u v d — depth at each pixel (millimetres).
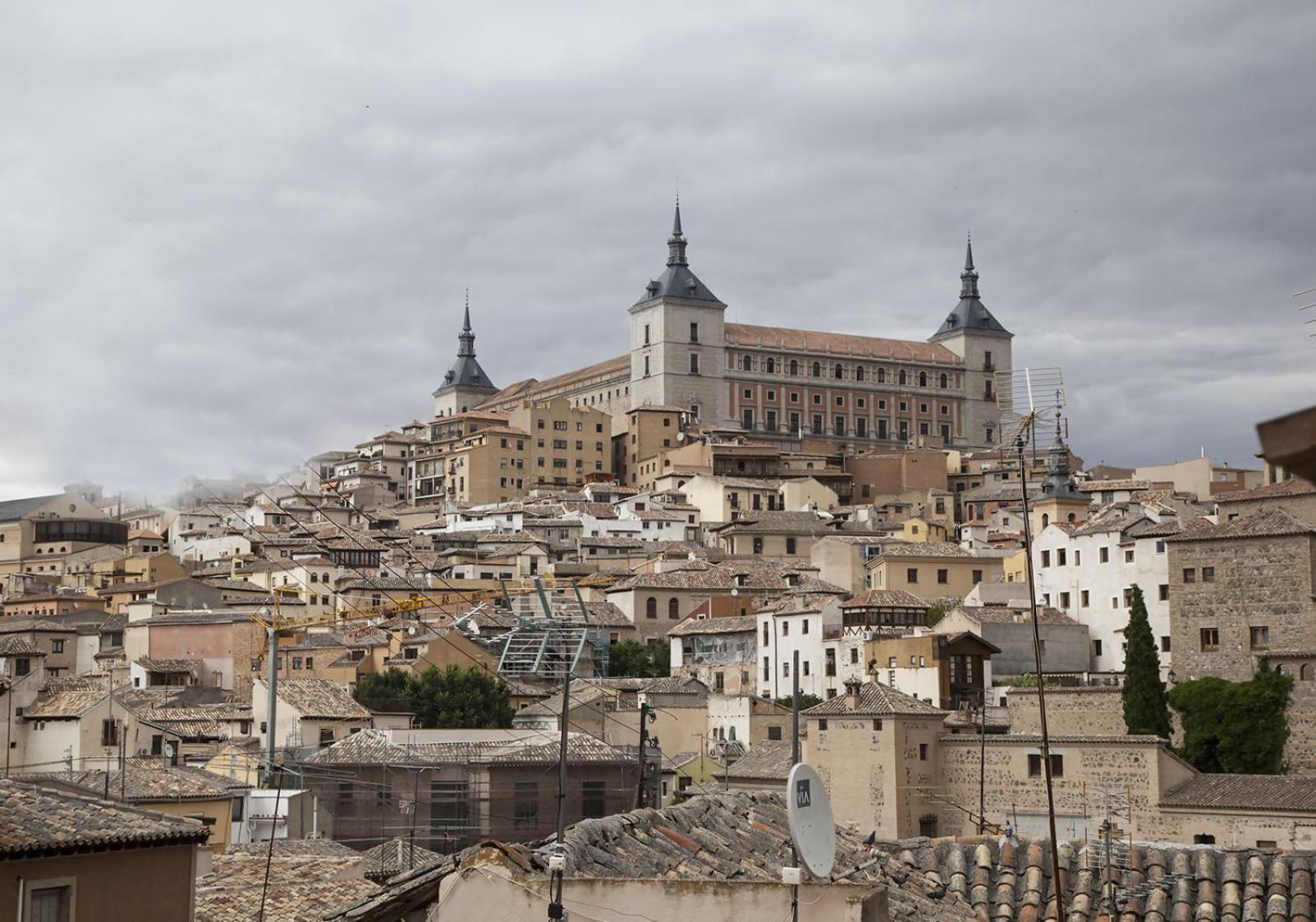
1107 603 174875
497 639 183375
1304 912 35219
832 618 173750
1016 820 101188
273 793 95688
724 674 185875
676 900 24969
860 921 24672
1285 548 134375
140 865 38281
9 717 115062
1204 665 137000
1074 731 125250
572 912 24922
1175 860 37938
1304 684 122000
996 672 165625
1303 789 96312
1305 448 13164
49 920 36250
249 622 172750
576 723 147125
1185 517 198875
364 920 26281
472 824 111000
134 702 136625
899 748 107438
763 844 32938
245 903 55906
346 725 131375
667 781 132750
